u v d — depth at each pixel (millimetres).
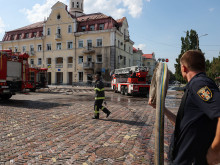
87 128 5367
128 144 4062
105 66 34000
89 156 3436
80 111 8203
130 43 43188
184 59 1499
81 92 21297
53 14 38656
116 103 11516
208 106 1183
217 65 32188
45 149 3775
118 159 3307
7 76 11227
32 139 4391
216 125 1179
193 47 27281
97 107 6617
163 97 1342
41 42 40062
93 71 34594
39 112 7902
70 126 5586
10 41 43500
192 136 1303
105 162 3189
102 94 6664
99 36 34531
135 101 12852
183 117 1392
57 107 9375
